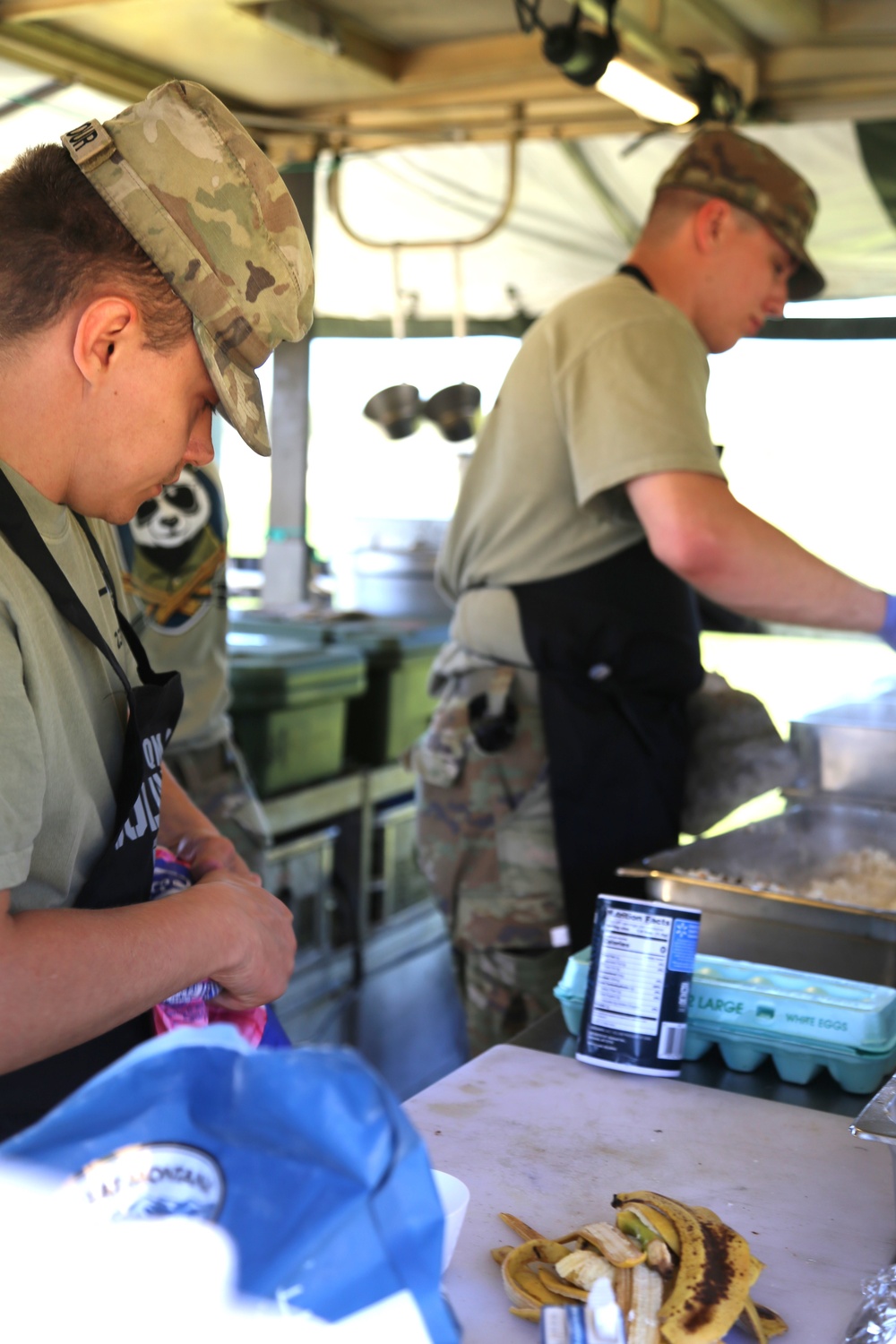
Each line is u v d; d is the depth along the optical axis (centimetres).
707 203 203
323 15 297
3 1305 55
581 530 199
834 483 600
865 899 170
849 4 305
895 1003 124
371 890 345
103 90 311
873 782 193
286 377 406
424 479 649
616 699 200
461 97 339
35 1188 58
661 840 201
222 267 93
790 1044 120
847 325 420
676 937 121
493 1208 95
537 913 201
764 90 320
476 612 205
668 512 182
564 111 332
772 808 345
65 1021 87
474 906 204
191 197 91
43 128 341
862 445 577
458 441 401
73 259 89
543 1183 99
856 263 410
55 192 89
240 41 301
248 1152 60
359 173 400
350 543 432
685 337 193
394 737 348
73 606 97
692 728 215
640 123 326
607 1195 98
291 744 305
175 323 93
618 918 123
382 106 346
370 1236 57
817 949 139
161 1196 59
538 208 414
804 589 185
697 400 190
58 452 95
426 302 491
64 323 90
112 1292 56
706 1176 101
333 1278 57
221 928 100
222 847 128
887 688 236
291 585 414
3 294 90
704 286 209
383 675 344
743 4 287
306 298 99
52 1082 96
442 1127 108
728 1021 124
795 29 303
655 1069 121
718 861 170
